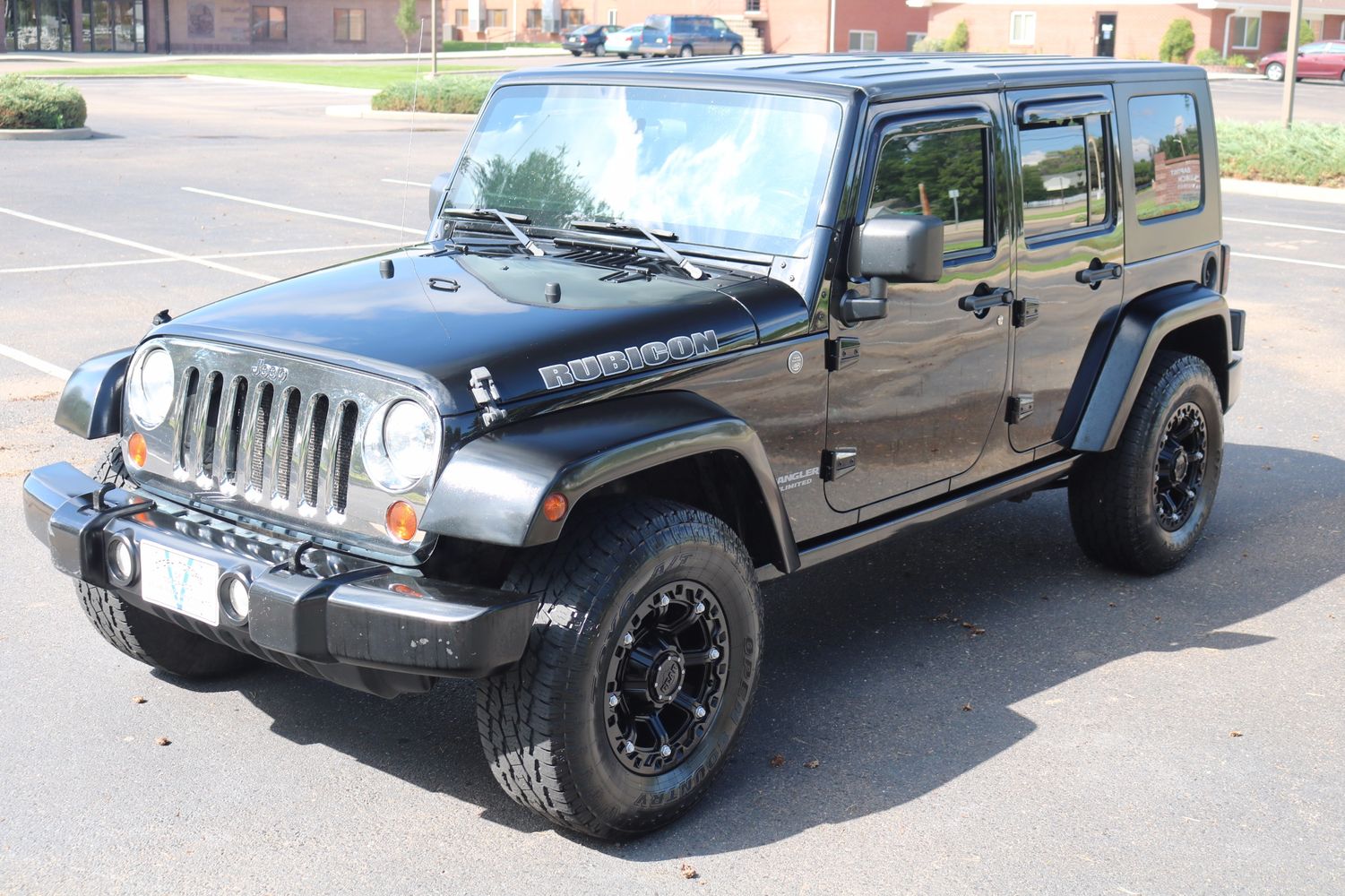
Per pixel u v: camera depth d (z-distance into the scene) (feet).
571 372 11.27
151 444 12.61
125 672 14.88
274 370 11.53
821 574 18.43
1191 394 17.83
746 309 12.59
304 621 10.43
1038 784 12.82
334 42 216.95
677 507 11.55
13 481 20.85
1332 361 31.86
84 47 195.62
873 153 13.43
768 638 16.24
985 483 15.92
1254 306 38.04
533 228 14.52
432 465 10.63
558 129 15.02
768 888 11.07
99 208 51.08
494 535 10.26
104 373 13.26
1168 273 18.38
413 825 11.93
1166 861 11.55
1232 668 15.51
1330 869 11.47
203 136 79.92
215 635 11.56
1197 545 19.75
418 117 95.91
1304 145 67.82
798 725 13.97
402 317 11.86
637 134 14.43
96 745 13.20
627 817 11.44
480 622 10.14
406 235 46.78
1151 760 13.33
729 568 11.85
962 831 11.98
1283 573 18.65
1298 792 12.75
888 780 12.87
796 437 13.15
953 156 14.48
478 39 237.04
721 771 12.35
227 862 11.27
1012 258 15.37
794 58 15.98
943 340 14.52
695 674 12.16
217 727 13.67
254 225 48.11
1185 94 18.80
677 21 171.22
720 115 13.98
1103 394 16.85
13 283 36.32
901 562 18.95
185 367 12.25
